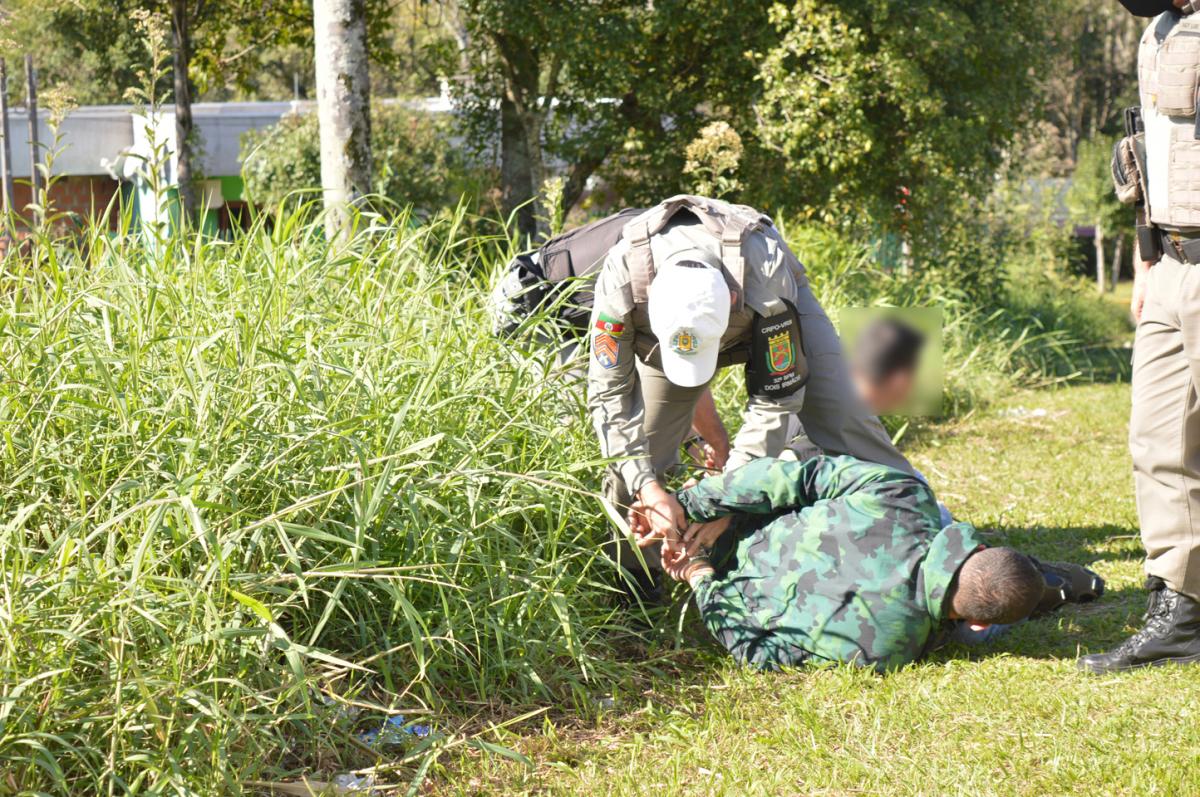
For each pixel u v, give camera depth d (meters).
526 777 2.54
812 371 3.38
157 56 3.99
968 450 6.57
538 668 3.04
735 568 3.30
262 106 17.77
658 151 11.44
